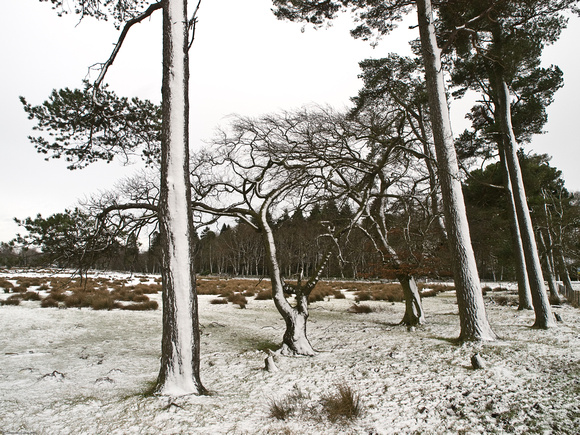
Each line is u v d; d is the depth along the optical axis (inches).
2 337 333.1
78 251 312.0
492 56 392.8
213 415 153.9
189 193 199.6
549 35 448.8
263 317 495.8
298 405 167.9
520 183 383.6
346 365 231.8
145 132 326.0
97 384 199.8
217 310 563.5
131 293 699.4
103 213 298.7
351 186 377.7
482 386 177.6
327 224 329.7
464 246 293.3
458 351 247.3
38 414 156.3
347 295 845.2
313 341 326.6
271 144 357.1
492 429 135.9
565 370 195.0
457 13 372.5
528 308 497.7
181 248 188.9
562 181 964.6
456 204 300.2
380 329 369.7
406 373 207.2
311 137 366.0
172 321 182.2
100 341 329.4
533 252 365.1
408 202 440.1
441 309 579.5
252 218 345.4
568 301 634.2
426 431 137.9
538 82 528.4
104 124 311.3
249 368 234.2
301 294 292.4
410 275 398.3
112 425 144.3
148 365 249.3
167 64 204.5
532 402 155.2
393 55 466.3
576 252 861.2
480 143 581.9
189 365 181.8
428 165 453.4
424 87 479.5
